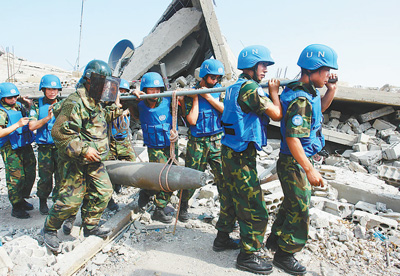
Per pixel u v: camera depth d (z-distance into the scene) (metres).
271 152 7.21
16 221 4.39
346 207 4.23
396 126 7.91
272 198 4.14
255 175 3.00
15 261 3.00
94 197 3.47
